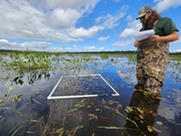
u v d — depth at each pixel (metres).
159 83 1.70
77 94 1.60
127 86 2.01
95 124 0.92
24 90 1.74
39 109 1.16
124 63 5.96
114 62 6.47
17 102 1.32
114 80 2.44
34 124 0.92
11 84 2.05
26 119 0.99
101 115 1.06
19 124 0.92
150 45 1.73
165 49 1.67
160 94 1.62
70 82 2.23
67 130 0.85
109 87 1.93
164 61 1.68
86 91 1.73
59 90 1.76
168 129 0.87
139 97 1.50
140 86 2.00
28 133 0.82
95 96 1.53
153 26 1.76
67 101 1.37
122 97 1.50
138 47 2.10
